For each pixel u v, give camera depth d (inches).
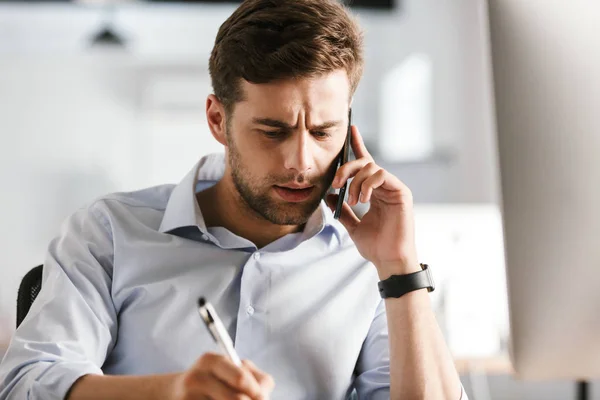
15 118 155.8
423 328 46.6
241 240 49.1
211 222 50.8
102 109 158.1
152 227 50.1
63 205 156.5
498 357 72.2
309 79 41.9
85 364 41.9
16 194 155.4
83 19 158.6
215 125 47.4
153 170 159.2
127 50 158.4
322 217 50.9
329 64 42.2
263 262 49.1
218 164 52.4
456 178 167.6
